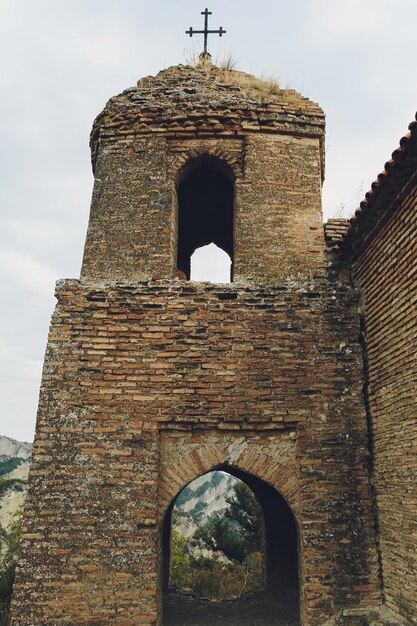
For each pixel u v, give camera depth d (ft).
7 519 83.25
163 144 30.37
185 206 39.19
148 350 25.40
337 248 27.68
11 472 179.22
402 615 20.71
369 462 24.36
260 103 30.68
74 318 25.72
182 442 24.67
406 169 20.18
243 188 29.30
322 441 24.45
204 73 32.63
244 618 30.86
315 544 23.15
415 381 20.22
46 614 21.66
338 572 22.84
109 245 28.30
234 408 24.75
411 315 20.71
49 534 22.63
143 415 24.47
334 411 24.88
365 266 25.84
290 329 25.98
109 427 24.18
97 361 25.12
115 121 30.91
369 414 24.79
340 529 23.38
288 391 25.08
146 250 28.12
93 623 21.70
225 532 70.95
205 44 36.04
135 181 29.66
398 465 21.52
